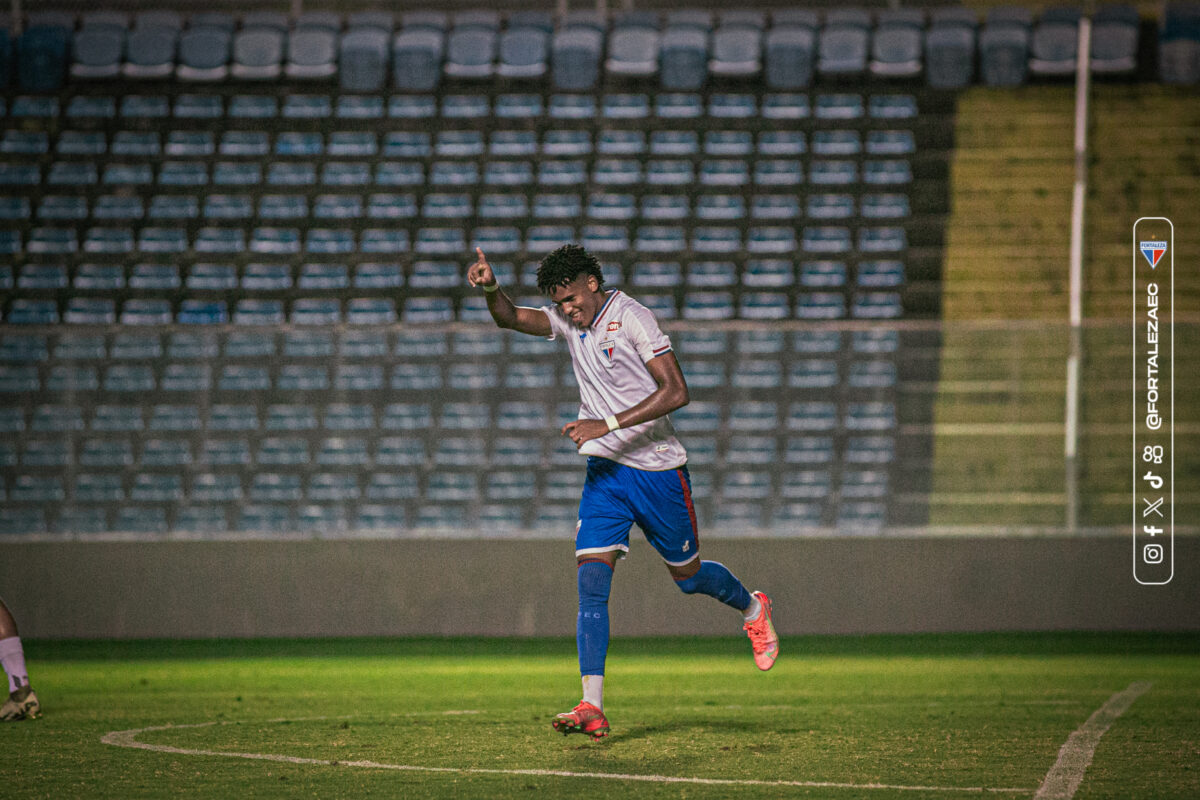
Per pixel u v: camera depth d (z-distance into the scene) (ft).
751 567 94.53
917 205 146.41
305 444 107.55
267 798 36.76
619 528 43.70
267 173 148.66
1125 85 155.22
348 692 66.13
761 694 64.13
